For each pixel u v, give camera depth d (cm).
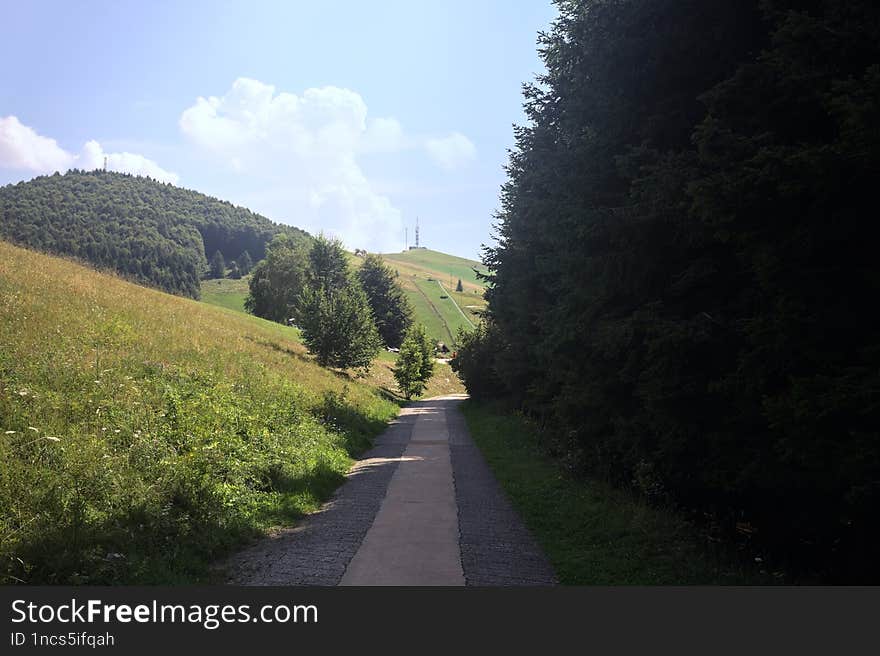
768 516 773
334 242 6075
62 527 595
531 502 1009
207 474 861
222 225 18550
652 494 939
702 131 663
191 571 623
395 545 745
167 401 1122
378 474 1302
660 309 810
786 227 607
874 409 493
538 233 1714
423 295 15400
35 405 877
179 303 3184
